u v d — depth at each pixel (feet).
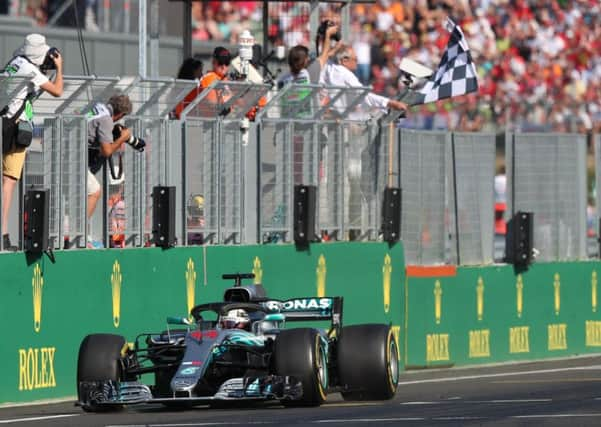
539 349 203.92
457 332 192.44
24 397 142.00
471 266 195.31
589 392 132.67
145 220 162.81
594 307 213.05
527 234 200.95
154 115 164.04
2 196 141.79
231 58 191.52
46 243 143.84
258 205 177.47
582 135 212.43
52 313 146.00
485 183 202.90
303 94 180.96
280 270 176.86
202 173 170.09
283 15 222.28
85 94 150.92
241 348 123.85
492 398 128.77
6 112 141.59
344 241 185.06
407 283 189.47
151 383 159.53
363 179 189.47
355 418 109.91
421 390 144.77
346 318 183.73
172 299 162.61
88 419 115.65
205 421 109.91
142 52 175.83
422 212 195.83
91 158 156.35
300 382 120.26
